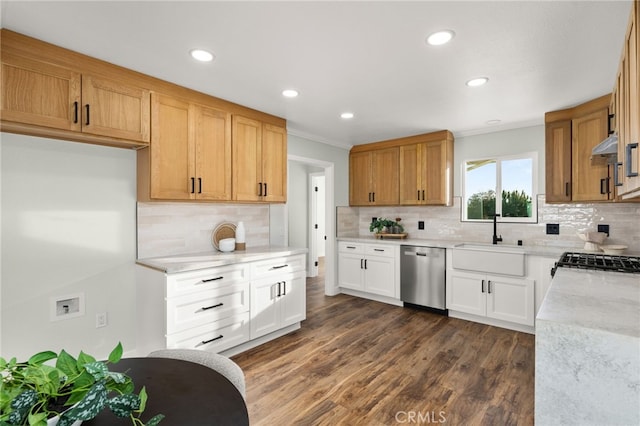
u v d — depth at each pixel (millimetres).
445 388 2268
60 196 2309
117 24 1748
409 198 4332
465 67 2262
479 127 3855
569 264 2051
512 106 3076
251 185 3162
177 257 2807
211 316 2600
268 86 2615
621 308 1160
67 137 2227
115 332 2576
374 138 4477
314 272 6145
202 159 2768
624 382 927
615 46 1959
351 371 2514
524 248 3414
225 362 1282
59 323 2312
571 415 995
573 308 1162
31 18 1688
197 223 3107
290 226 5871
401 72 2346
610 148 1893
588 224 3330
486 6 1593
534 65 2225
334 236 4766
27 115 1885
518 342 3043
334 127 3877
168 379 1099
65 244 2336
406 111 3244
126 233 2635
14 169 2125
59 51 1993
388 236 4590
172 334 2367
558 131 3170
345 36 1872
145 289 2566
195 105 2715
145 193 2553
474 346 2961
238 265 2785
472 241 4102
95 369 819
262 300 2982
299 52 2061
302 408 2047
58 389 843
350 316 3816
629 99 1452
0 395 723
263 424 1896
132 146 2525
